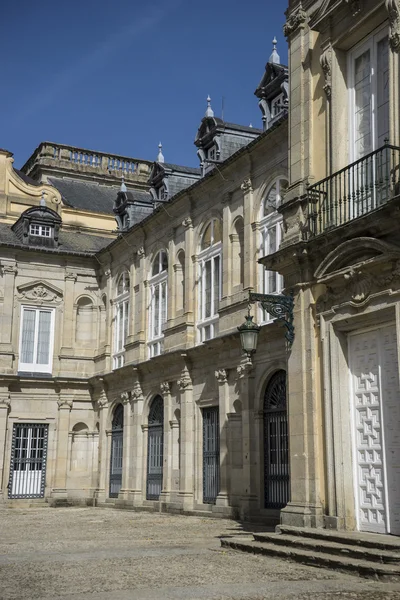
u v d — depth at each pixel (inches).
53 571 413.1
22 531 684.7
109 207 1528.1
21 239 1247.5
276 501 729.0
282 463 726.5
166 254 1042.1
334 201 536.7
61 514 948.0
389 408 476.4
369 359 499.2
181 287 987.3
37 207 1263.5
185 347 932.6
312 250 534.6
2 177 1354.6
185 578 384.8
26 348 1218.0
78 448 1228.5
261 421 761.6
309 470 524.7
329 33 561.9
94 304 1273.4
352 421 507.8
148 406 1045.8
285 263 561.6
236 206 857.5
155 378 1019.9
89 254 1267.2
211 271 908.6
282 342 734.5
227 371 834.2
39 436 1201.4
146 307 1082.1
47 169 1576.0
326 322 524.4
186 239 961.5
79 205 1491.1
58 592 346.6
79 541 578.9
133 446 1064.2
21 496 1169.4
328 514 503.2
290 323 557.0
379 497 475.8
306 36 596.7
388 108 510.0
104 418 1180.5
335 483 499.2
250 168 824.9
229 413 809.5
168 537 603.2
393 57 487.8
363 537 438.0
